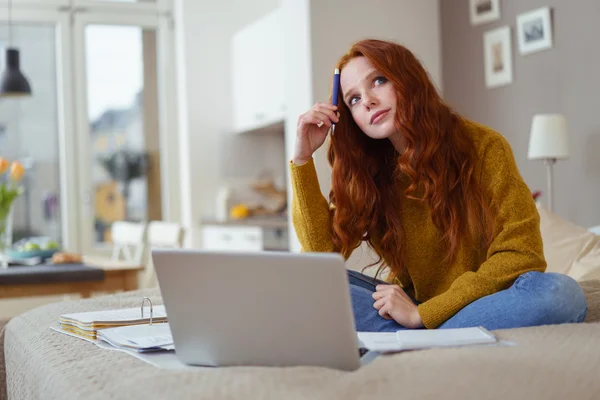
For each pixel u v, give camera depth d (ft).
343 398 3.14
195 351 4.07
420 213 5.70
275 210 19.34
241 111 19.58
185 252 3.90
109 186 19.90
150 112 20.33
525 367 3.38
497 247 5.05
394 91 5.50
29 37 19.22
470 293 4.88
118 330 4.92
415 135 5.43
